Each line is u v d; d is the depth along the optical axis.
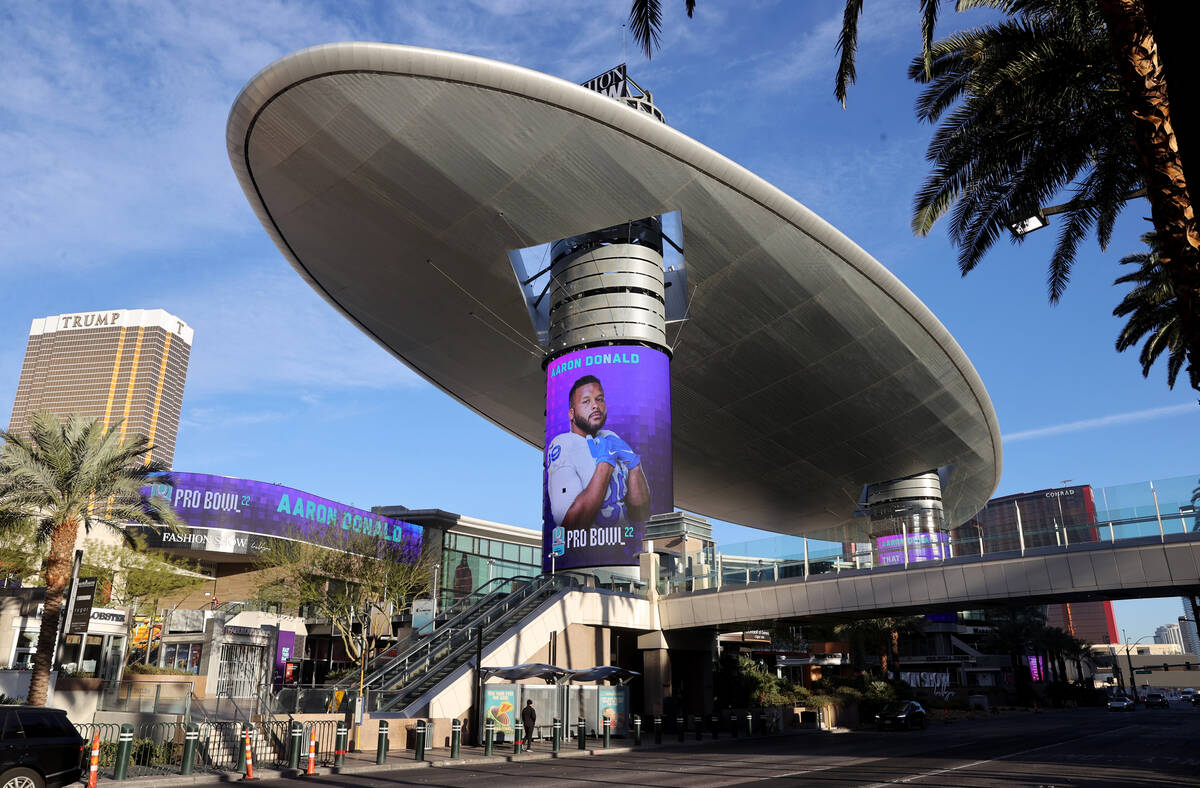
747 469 62.00
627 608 32.84
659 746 25.59
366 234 38.78
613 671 26.94
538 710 26.55
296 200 36.97
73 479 25.84
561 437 37.06
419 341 49.59
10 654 29.84
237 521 60.19
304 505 64.25
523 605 30.11
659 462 36.19
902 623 54.62
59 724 13.25
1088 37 14.47
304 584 38.81
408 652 29.42
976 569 28.56
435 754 21.69
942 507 63.53
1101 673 151.38
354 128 31.67
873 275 38.81
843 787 14.26
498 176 33.56
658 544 35.00
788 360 45.66
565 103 30.44
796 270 38.31
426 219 36.66
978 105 16.45
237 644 36.06
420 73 29.25
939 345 44.91
